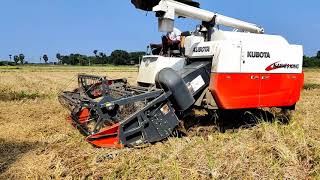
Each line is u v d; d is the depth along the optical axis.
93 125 7.44
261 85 7.29
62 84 23.53
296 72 7.76
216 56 6.86
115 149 6.13
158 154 5.73
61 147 6.52
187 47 7.89
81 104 6.85
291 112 9.48
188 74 6.90
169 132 6.48
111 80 8.73
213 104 7.02
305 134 6.79
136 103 6.78
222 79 6.85
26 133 7.75
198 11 7.68
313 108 11.06
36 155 6.19
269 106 7.45
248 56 7.07
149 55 8.51
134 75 36.88
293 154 5.40
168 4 7.17
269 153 5.57
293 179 4.80
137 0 7.54
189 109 7.02
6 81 26.31
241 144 5.93
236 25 8.57
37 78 31.28
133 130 6.24
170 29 7.21
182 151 5.79
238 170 4.96
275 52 7.41
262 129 6.72
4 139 7.27
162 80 6.48
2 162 5.83
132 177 4.96
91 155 5.88
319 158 5.34
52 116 9.76
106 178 4.93
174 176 4.82
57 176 5.07
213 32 7.93
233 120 7.77
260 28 9.06
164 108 6.46
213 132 7.24
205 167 5.08
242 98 7.09
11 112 10.45
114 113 6.45
